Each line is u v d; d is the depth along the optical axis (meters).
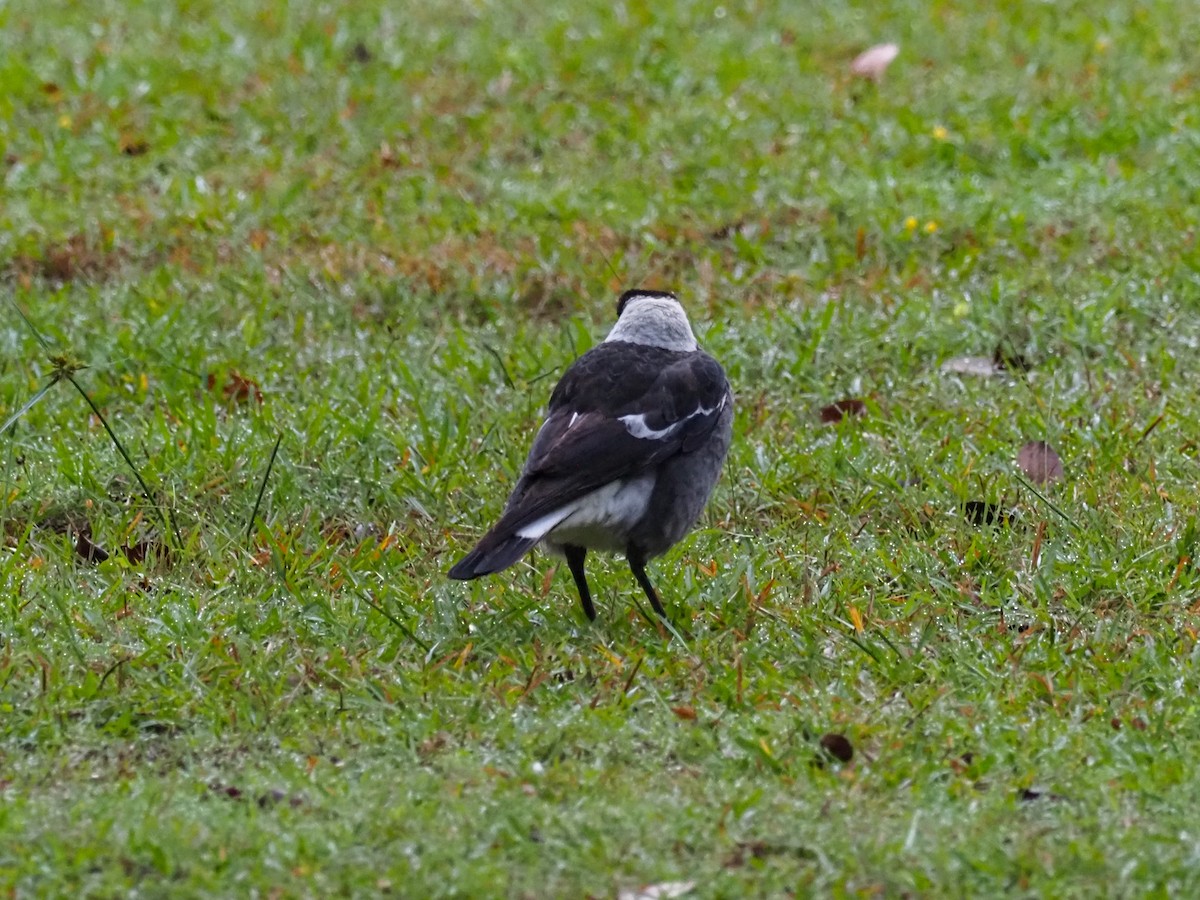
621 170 16.47
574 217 15.59
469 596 9.90
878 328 13.41
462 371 12.88
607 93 18.22
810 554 10.34
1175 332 13.32
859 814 7.46
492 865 7.02
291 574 9.98
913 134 17.00
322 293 14.23
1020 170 16.41
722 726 8.30
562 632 9.39
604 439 9.33
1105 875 6.96
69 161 16.58
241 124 17.45
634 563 9.62
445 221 15.41
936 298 13.87
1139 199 15.44
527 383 12.56
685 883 6.92
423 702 8.52
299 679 8.80
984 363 13.09
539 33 19.77
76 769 7.96
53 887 6.78
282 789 7.71
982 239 15.01
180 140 17.09
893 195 15.70
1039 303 13.75
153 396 12.63
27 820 7.29
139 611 9.57
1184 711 8.34
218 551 10.34
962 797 7.63
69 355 10.84
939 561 10.17
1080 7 20.48
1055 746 8.02
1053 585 9.80
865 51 19.28
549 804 7.55
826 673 8.88
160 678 8.74
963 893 6.85
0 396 12.52
